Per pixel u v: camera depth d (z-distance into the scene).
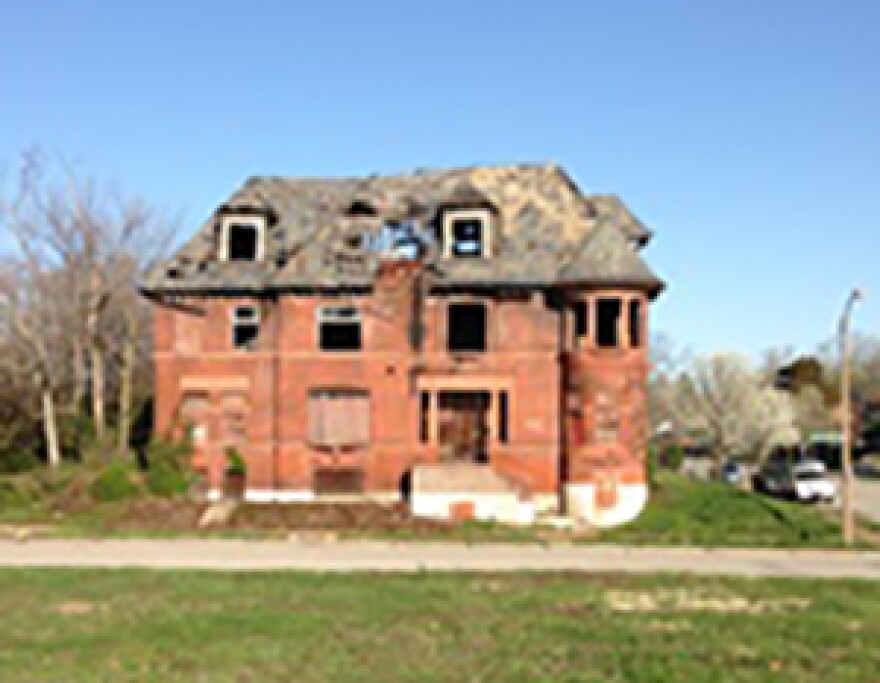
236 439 41.03
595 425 38.75
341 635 17.25
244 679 14.28
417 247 41.50
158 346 41.56
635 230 44.84
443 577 24.22
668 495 40.38
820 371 110.62
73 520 35.62
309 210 44.28
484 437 41.09
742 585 23.56
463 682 14.16
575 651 16.22
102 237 51.69
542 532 34.62
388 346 40.75
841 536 34.97
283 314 41.03
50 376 50.81
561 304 40.28
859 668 15.41
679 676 14.71
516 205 43.38
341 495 40.50
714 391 73.69
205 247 42.78
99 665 15.00
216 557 27.94
